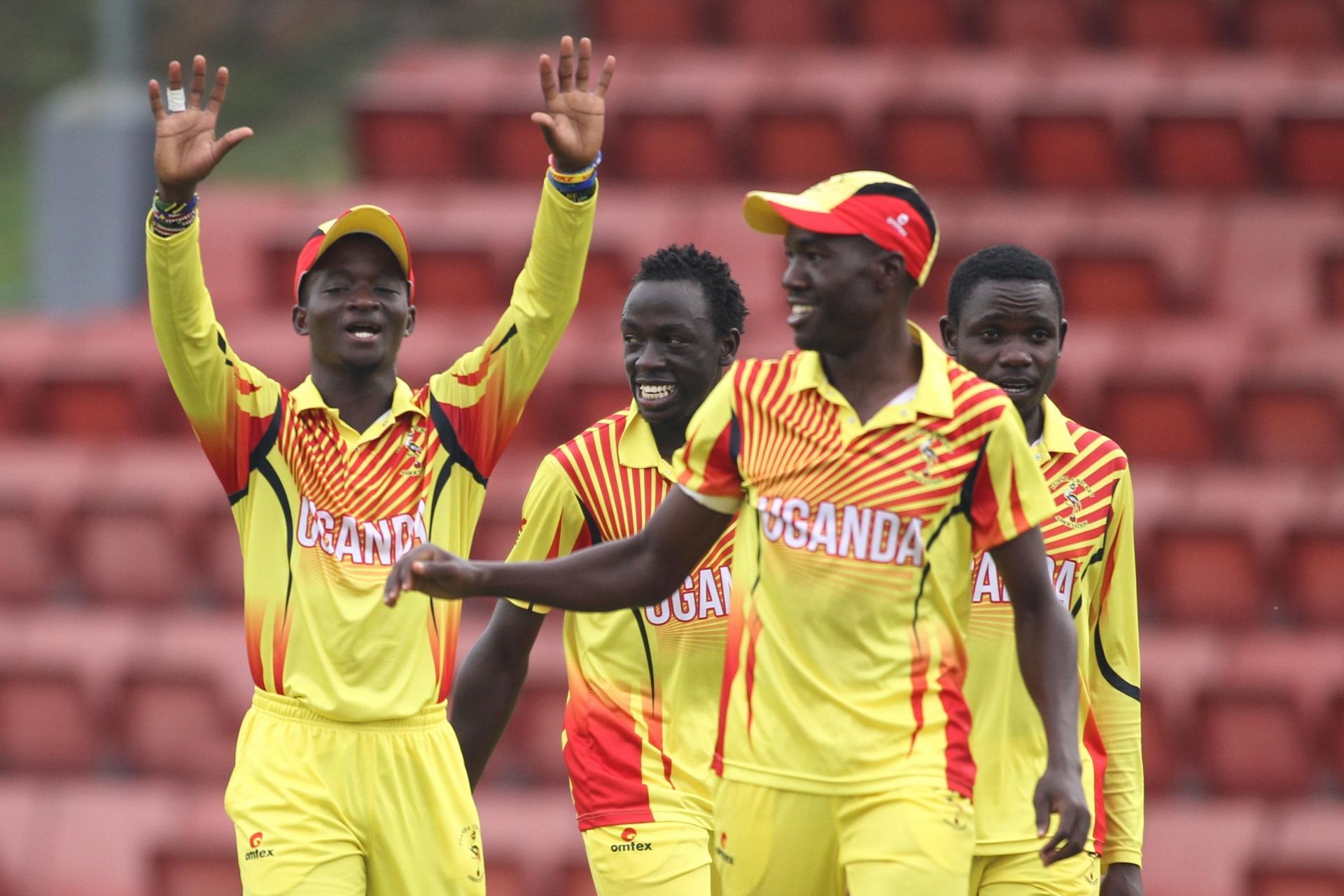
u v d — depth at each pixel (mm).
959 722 14148
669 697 18734
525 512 18984
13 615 44344
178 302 16516
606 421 19078
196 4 103188
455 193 54094
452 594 14086
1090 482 17656
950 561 14078
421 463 17406
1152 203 51188
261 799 16859
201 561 46281
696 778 18797
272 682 17094
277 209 53500
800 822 14125
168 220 16359
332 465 17172
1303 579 42938
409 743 17109
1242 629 42875
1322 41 57594
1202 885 37688
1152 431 45906
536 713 40594
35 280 76625
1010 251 17453
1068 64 55594
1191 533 43000
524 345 17641
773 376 14445
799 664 14070
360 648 16938
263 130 95062
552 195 17203
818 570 13984
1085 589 17641
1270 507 43281
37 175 70125
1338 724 39938
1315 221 50219
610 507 18609
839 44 59500
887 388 14203
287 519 17141
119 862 39906
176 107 16422
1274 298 49594
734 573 14648
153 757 43000
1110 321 49469
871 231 13828
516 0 101188
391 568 17109
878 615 13938
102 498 46531
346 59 100188
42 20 103688
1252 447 45906
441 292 50812
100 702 43094
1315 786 40062
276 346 48219
